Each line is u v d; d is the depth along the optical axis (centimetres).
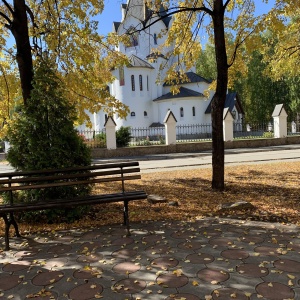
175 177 1024
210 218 541
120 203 685
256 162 1430
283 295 293
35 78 549
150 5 822
